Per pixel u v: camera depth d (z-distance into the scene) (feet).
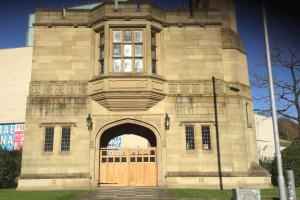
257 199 48.21
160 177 74.49
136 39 78.69
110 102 75.10
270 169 85.81
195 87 79.20
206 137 77.30
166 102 77.87
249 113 84.43
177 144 76.13
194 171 75.05
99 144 76.02
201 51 81.25
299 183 75.61
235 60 83.66
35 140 75.41
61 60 79.56
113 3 79.20
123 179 76.59
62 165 74.49
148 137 88.07
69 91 77.97
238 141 78.38
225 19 90.17
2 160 86.99
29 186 72.84
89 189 71.97
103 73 76.38
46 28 81.10
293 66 104.22
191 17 82.64
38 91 77.77
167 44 81.15
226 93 80.43
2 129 157.38
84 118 76.74
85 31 81.25
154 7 80.53
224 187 74.02
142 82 75.05
